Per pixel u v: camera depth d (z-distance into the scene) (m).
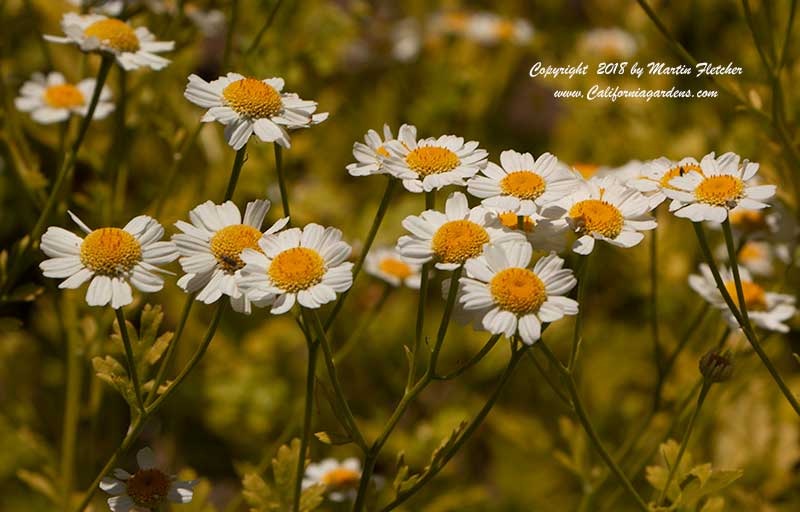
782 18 0.53
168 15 0.49
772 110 0.44
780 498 0.48
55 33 0.52
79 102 0.48
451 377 0.37
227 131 0.38
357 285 0.58
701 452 0.49
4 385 0.58
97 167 0.48
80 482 0.52
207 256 0.37
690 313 0.53
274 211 0.56
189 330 0.57
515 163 0.38
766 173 0.46
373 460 0.38
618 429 0.55
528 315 0.36
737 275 0.38
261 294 0.37
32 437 0.49
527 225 0.38
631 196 0.38
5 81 0.48
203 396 0.56
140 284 0.37
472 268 0.37
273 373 0.58
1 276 0.43
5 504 0.54
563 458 0.45
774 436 0.48
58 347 0.55
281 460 0.41
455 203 0.38
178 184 0.53
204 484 0.44
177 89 0.53
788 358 0.53
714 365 0.38
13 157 0.46
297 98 0.39
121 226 0.48
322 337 0.37
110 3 0.47
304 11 0.56
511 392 0.57
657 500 0.40
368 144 0.38
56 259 0.37
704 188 0.38
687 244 0.55
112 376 0.38
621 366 0.56
